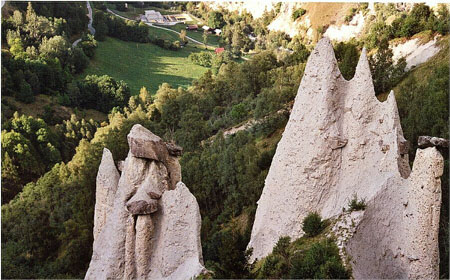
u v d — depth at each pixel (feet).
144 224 73.05
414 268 65.87
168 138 182.29
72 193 163.84
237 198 133.90
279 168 78.59
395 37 195.83
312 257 63.93
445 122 116.16
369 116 74.54
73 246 131.44
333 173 74.84
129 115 193.16
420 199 65.46
